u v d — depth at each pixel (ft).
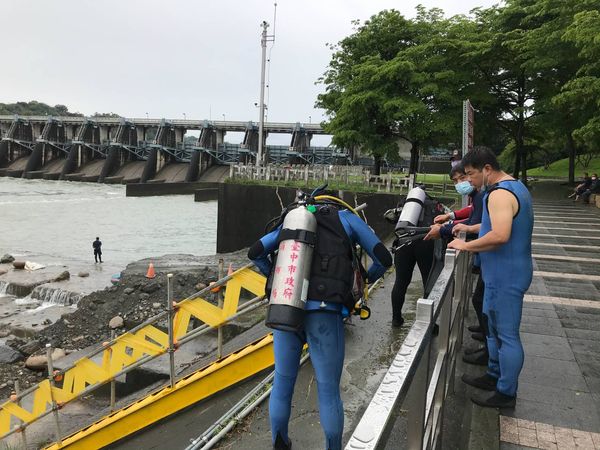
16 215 139.23
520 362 10.04
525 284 9.78
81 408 26.43
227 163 239.09
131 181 244.83
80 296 58.03
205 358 21.80
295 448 10.75
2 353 38.14
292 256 8.53
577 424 9.90
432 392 7.22
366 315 9.75
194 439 13.10
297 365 9.56
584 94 50.57
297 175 71.36
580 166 152.87
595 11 46.39
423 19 82.43
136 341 17.33
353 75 81.92
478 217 12.87
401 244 14.23
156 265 55.31
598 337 15.10
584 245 32.45
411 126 74.69
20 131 316.60
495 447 9.02
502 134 108.47
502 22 74.13
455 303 10.57
